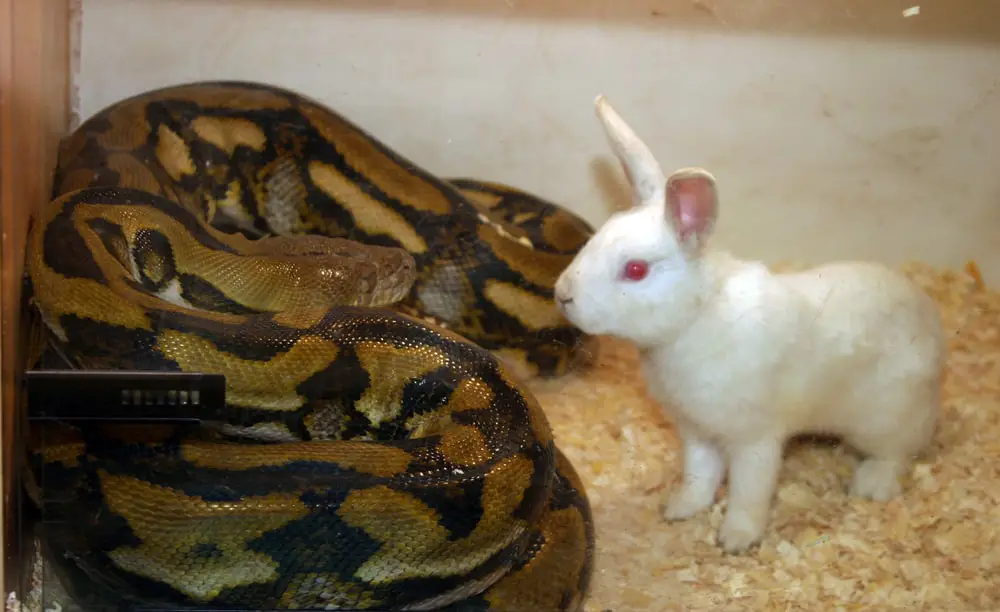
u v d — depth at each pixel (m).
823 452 1.25
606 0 1.41
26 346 1.10
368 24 1.44
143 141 1.34
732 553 1.17
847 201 1.44
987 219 1.43
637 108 1.45
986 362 1.34
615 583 1.15
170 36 1.43
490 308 1.37
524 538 1.08
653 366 1.16
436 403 1.13
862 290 1.19
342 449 1.06
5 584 1.05
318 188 1.40
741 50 1.42
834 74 1.42
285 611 1.04
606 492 1.22
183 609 1.04
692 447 1.21
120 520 1.02
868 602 1.13
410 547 1.03
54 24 1.33
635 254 1.11
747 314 1.13
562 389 1.33
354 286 1.30
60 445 1.04
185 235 1.25
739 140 1.44
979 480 1.24
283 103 1.41
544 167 1.49
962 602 1.14
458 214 1.39
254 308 1.25
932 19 1.38
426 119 1.48
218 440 1.07
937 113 1.41
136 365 1.08
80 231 1.17
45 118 1.27
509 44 1.44
